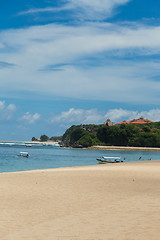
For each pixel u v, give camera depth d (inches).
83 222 506.6
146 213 553.3
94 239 405.4
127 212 570.3
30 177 1263.5
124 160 4266.7
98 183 1066.7
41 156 5027.1
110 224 482.6
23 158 4301.2
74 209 626.8
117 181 1128.8
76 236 423.5
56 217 555.5
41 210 621.0
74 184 1035.9
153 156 5654.5
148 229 442.3
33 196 792.9
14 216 567.2
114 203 678.5
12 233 450.0
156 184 1040.2
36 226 490.3
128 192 852.0
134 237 405.4
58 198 762.8
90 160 4087.1
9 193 839.1
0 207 650.2
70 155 5580.7
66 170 1744.6
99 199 741.9
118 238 404.2
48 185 1007.6
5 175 1359.5
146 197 748.0
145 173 1469.0
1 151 6791.3
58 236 427.5
